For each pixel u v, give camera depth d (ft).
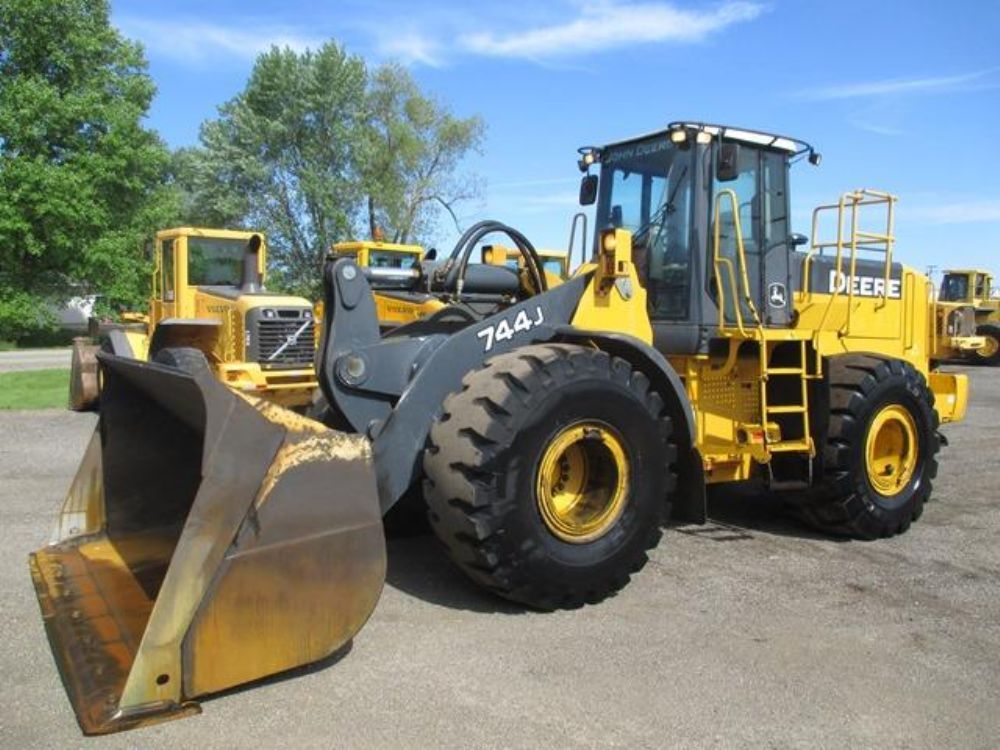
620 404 14.05
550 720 10.20
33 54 96.99
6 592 14.02
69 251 96.02
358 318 14.51
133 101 103.50
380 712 10.26
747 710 10.61
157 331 33.22
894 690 11.27
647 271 18.97
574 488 14.29
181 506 13.57
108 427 14.71
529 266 17.48
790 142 19.53
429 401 13.92
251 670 10.36
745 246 19.04
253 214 141.38
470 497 12.66
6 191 91.86
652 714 10.43
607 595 14.34
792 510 19.65
